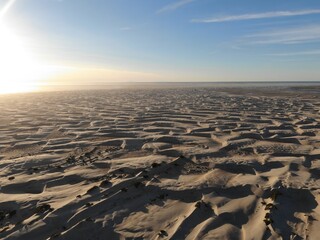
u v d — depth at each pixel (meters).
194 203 4.55
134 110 16.19
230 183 5.21
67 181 5.60
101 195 4.82
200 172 5.94
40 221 4.09
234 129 10.20
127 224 4.01
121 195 4.84
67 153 7.56
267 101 21.81
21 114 15.13
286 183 5.07
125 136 9.47
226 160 6.57
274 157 6.75
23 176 5.86
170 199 4.71
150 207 4.47
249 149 7.60
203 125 11.23
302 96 27.53
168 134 9.59
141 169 6.03
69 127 11.16
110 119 12.95
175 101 22.06
